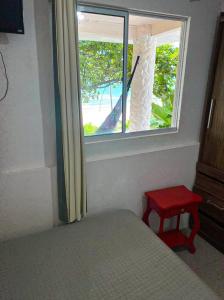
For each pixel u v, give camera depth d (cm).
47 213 174
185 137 222
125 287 116
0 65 138
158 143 211
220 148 204
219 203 208
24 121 153
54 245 145
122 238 152
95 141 184
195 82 208
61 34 138
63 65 142
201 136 224
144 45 211
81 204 175
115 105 190
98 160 181
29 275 122
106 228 163
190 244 205
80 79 163
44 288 115
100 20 169
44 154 166
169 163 216
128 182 201
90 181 184
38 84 151
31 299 109
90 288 115
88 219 175
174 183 225
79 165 164
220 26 190
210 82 207
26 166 162
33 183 163
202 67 207
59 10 134
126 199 205
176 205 183
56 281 119
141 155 199
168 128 214
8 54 138
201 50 201
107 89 185
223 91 194
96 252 139
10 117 149
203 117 222
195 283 118
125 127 198
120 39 177
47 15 143
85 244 146
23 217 167
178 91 209
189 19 187
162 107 220
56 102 152
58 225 183
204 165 220
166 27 207
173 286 116
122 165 193
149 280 120
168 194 201
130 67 208
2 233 163
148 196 199
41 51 147
